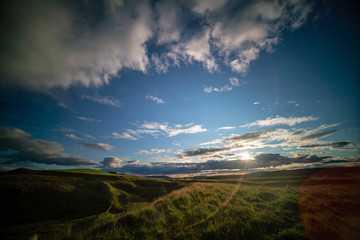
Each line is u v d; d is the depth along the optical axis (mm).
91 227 8867
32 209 23938
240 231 7410
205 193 17516
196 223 8742
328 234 6984
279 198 14570
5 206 24422
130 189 39344
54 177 43094
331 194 14789
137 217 9312
